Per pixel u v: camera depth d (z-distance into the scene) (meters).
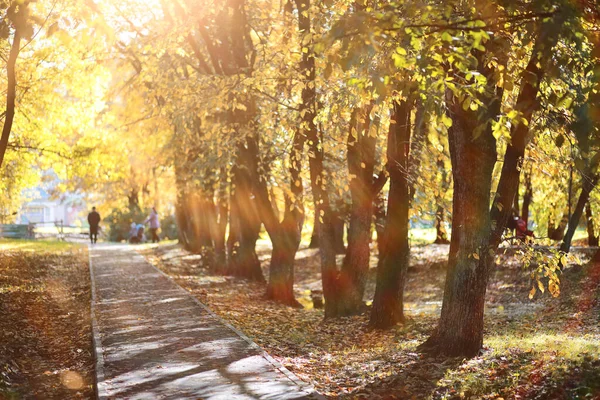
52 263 27.61
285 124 16.34
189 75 21.08
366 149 16.52
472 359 10.41
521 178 20.83
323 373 10.56
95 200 52.34
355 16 6.96
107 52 20.83
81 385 10.41
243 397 8.47
